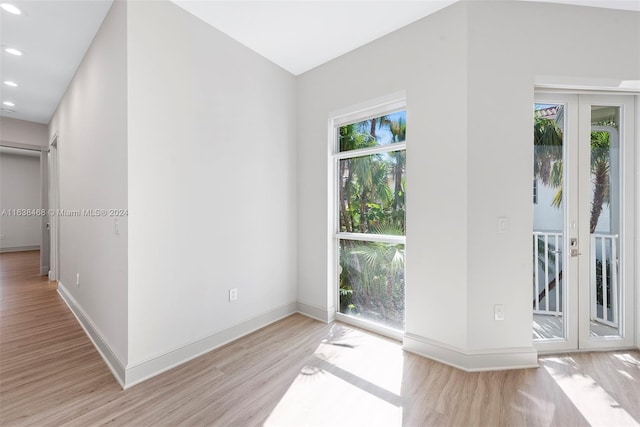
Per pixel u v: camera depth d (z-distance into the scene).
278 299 2.96
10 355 2.20
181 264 2.12
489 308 2.06
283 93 2.99
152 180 1.93
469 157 2.02
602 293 2.38
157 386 1.84
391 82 2.41
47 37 2.41
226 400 1.71
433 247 2.20
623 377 1.94
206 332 2.29
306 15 2.19
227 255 2.44
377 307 2.71
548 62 2.06
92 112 2.44
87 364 2.08
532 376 1.96
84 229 2.69
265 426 1.52
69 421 1.53
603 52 2.10
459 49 2.04
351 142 2.86
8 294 3.68
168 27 2.01
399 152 2.54
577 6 2.08
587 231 2.30
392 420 1.56
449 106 2.10
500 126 2.04
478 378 1.94
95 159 2.36
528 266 2.07
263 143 2.77
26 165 7.43
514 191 2.05
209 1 2.03
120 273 1.91
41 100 3.71
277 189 2.93
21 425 1.50
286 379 1.93
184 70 2.11
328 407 1.66
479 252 2.04
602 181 2.38
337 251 3.00
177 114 2.07
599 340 2.31
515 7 2.04
